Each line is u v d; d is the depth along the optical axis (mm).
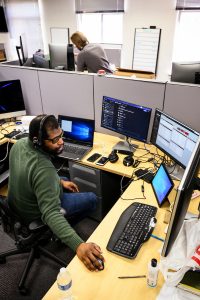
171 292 971
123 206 1482
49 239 1751
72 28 5512
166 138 1733
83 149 2137
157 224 1329
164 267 1038
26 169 1382
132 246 1187
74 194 1829
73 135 2230
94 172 2008
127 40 4914
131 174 1797
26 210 1491
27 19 5980
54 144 1414
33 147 1418
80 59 3246
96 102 2381
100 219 2264
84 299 979
